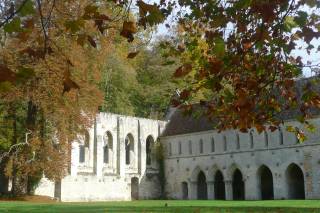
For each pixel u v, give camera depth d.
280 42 9.99
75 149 59.28
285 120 57.22
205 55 10.83
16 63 38.62
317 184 53.94
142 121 69.25
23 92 43.69
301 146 55.91
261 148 60.25
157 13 6.95
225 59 10.02
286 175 57.38
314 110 55.09
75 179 58.62
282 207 29.84
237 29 10.13
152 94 82.00
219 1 10.12
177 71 10.07
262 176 64.62
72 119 47.41
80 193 58.97
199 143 67.44
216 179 68.75
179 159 69.56
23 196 49.25
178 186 69.06
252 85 11.02
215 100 11.90
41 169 48.50
